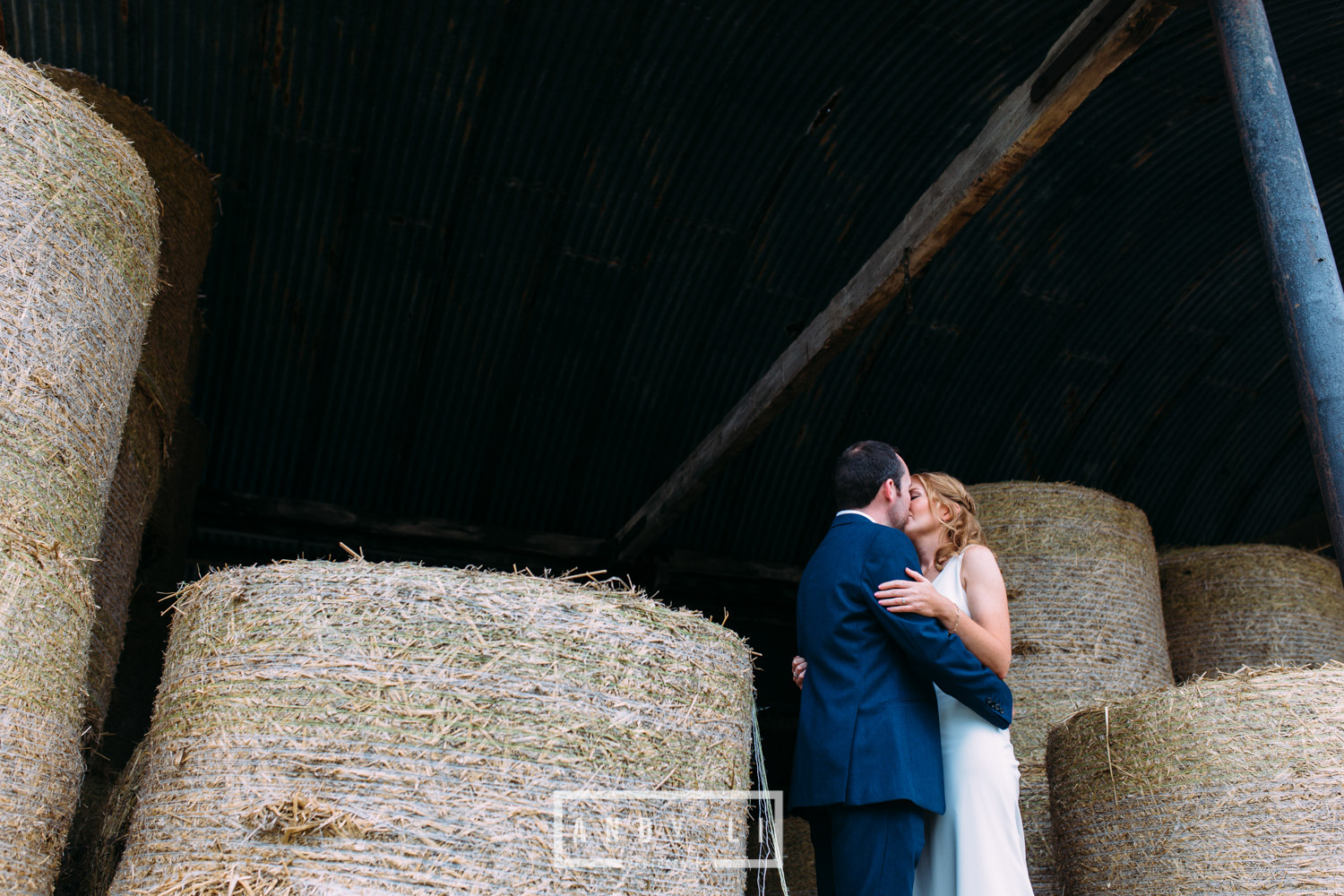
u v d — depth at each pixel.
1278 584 5.29
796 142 5.62
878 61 5.27
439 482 6.54
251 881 1.82
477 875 1.84
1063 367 7.09
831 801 2.20
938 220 4.14
